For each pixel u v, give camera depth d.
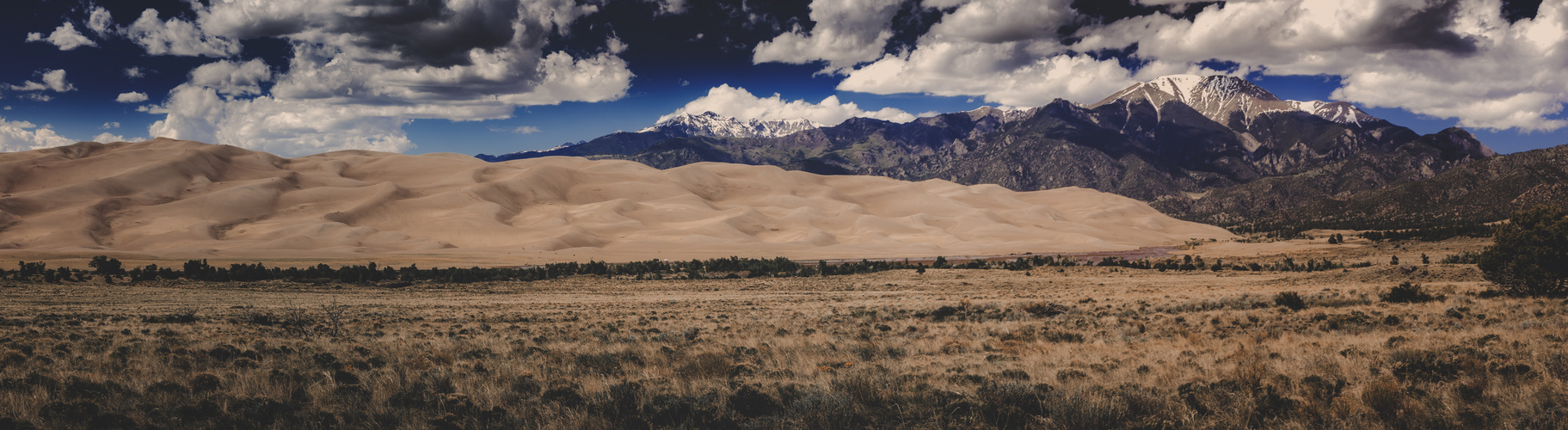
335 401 10.56
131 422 9.09
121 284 86.50
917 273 105.81
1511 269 33.38
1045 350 17.61
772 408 10.18
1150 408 9.59
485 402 10.48
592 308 48.16
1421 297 31.48
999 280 86.31
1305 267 96.88
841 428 9.07
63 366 14.02
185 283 91.31
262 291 82.81
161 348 17.30
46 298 57.22
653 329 27.75
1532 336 15.55
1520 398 9.30
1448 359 12.13
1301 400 9.66
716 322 31.59
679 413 9.84
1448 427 8.46
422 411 9.91
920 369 14.16
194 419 9.52
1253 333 20.91
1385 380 10.12
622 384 11.23
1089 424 8.81
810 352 18.08
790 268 129.00
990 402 9.55
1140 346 18.44
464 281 104.31
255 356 16.44
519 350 18.66
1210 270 99.75
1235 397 9.89
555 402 10.27
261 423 9.45
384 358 16.53
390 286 94.00
